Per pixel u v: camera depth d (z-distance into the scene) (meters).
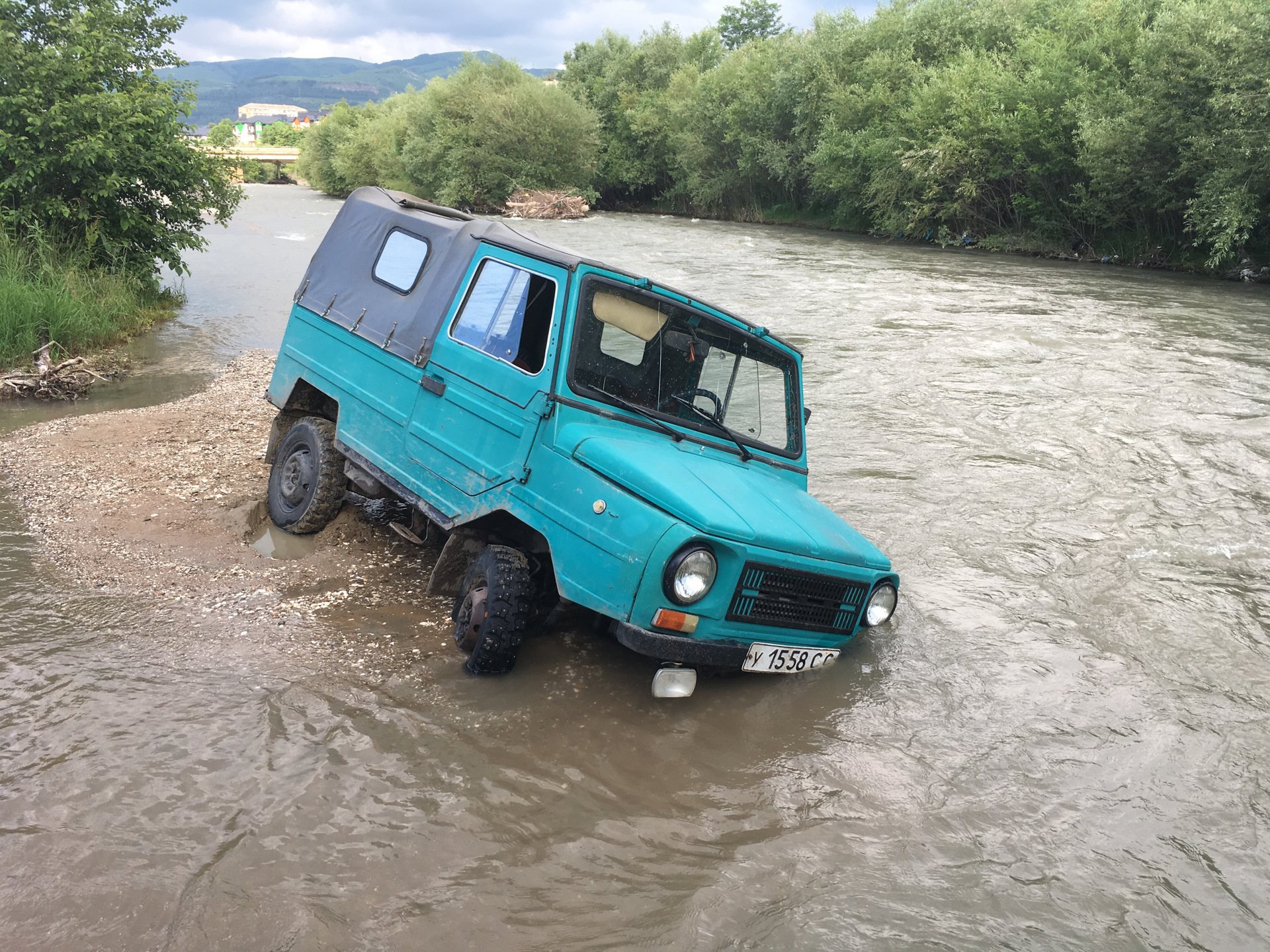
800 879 3.34
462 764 3.84
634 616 4.07
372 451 5.53
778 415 5.44
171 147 14.94
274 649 4.68
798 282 22.81
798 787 3.94
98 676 4.28
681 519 4.09
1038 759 4.34
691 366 5.02
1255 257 28.47
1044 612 6.09
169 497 6.68
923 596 6.27
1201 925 3.29
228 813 3.39
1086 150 30.36
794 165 46.62
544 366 4.60
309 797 3.52
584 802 3.67
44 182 14.00
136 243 15.44
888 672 5.14
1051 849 3.67
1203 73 26.50
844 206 42.78
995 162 33.84
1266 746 4.57
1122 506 8.23
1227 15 26.61
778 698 4.73
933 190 34.81
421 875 3.17
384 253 6.01
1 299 11.45
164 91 15.24
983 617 5.96
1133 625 5.94
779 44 50.81
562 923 3.01
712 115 52.09
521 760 3.91
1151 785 4.18
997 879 3.45
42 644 4.53
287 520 6.14
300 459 6.16
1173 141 28.00
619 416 4.70
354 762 3.77
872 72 41.50
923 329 16.72
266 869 3.12
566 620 5.28
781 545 4.33
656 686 4.37
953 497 8.34
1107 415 11.25
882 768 4.15
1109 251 32.31
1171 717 4.80
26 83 13.76
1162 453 9.81
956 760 4.27
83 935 2.78
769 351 5.39
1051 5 38.19
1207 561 7.07
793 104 46.41
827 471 8.98
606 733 4.19
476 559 4.86
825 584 4.58
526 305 4.84
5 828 3.21
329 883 3.09
